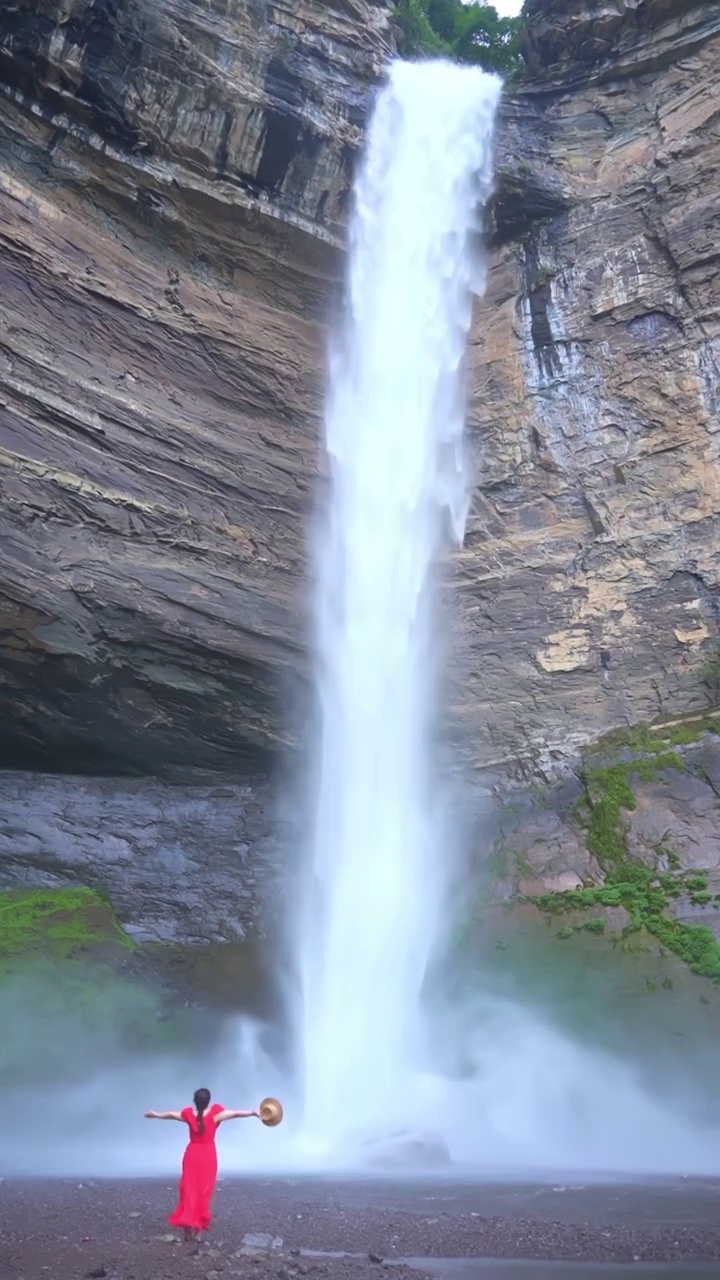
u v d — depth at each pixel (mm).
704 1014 15438
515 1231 7094
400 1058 16734
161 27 17938
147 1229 7164
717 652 18859
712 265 19422
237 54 18938
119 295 17969
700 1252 6430
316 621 19562
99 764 19594
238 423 19312
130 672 18172
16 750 18969
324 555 19953
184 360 18766
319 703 19625
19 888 18281
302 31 20109
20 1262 6062
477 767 20094
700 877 17203
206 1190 6820
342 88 20500
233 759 19969
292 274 20031
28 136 17047
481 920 18344
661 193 20109
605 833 18266
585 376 20469
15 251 16734
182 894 19062
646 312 20031
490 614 20391
